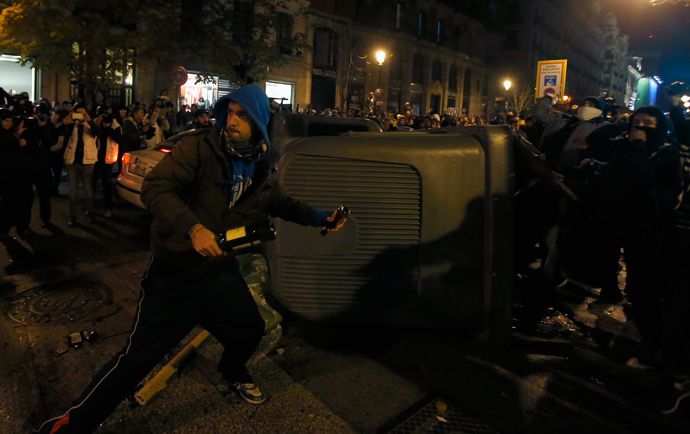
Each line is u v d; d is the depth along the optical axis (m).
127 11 13.30
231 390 2.69
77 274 4.64
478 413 2.61
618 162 3.62
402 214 3.30
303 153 3.22
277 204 2.30
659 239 3.24
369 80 31.88
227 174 1.98
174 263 2.00
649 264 3.41
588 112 4.86
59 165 8.52
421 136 3.37
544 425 2.53
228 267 2.25
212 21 14.71
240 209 2.13
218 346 3.24
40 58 12.91
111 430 2.37
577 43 63.88
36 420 2.45
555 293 4.55
